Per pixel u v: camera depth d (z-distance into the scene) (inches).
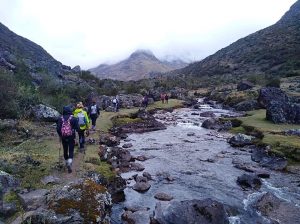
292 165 783.7
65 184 465.7
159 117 1637.6
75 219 381.7
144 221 482.3
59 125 529.3
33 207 398.0
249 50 6761.8
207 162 826.8
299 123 1246.9
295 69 4074.8
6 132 746.2
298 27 6678.2
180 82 4498.0
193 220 444.5
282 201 565.3
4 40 4040.4
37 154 610.9
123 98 1959.9
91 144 801.6
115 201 562.3
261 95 1822.1
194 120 1552.7
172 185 652.7
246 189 634.2
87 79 3198.8
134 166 755.4
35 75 1819.6
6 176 444.5
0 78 904.3
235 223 484.1
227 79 4682.6
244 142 1003.9
